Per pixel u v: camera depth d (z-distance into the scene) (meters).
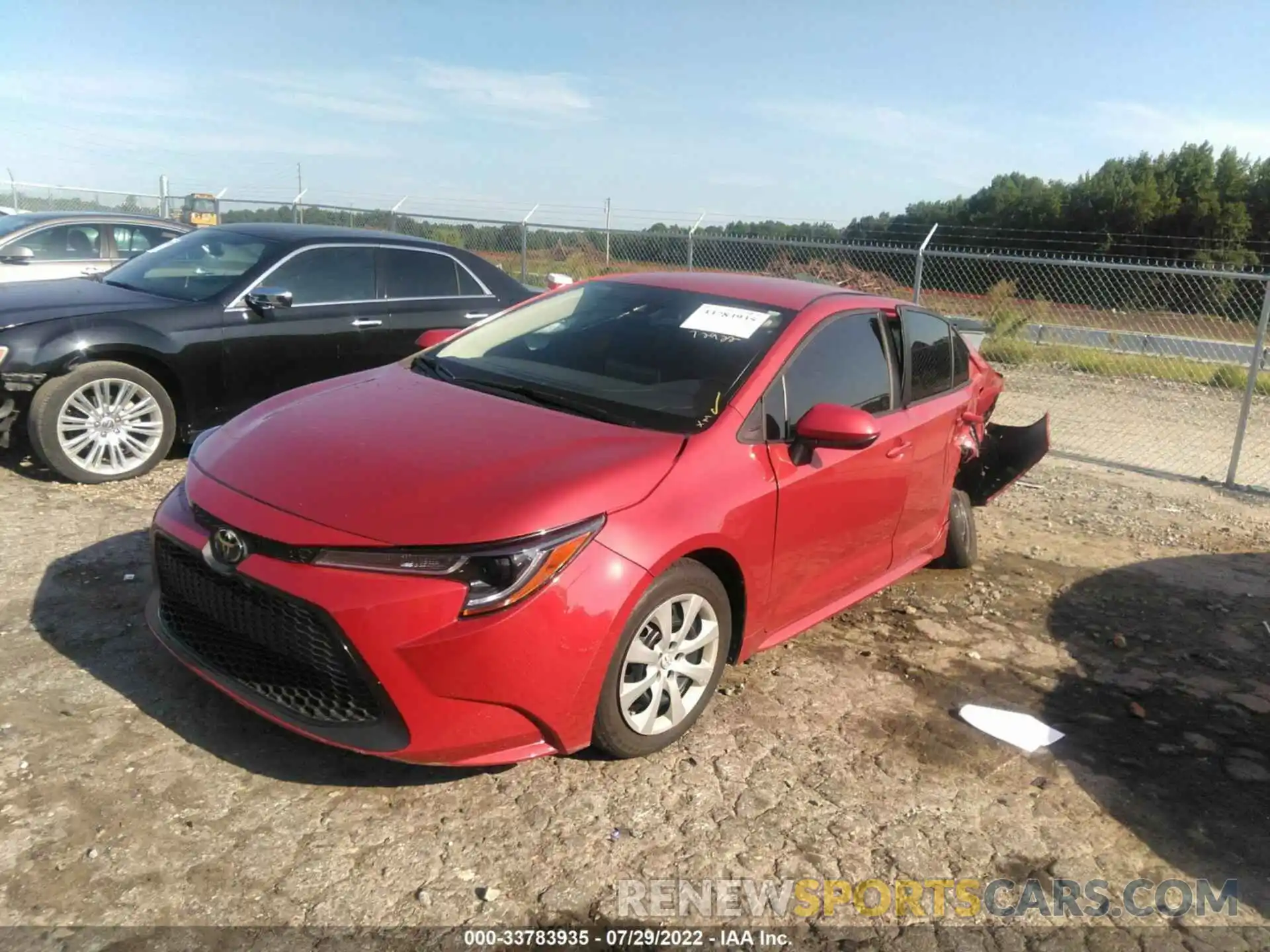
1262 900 2.98
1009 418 11.07
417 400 3.72
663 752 3.47
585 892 2.76
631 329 4.18
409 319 7.19
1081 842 3.20
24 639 3.83
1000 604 5.25
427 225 16.67
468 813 3.04
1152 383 14.10
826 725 3.78
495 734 2.91
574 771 3.31
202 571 3.10
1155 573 5.96
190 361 6.13
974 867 3.03
